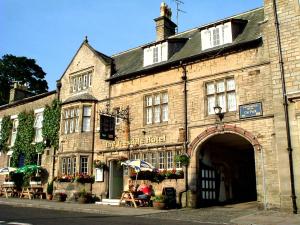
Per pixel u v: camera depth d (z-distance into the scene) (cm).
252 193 2186
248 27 1803
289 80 1481
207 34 1850
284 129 1448
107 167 2056
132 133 1988
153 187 1841
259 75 1584
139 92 2012
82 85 2325
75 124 2202
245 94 1611
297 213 1342
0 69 4978
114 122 1967
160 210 1528
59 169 2197
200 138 1714
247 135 1562
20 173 2570
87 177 2081
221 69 1716
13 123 2845
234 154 2133
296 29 1511
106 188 2020
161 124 1878
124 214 1348
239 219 1173
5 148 2819
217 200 1853
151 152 1884
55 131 2370
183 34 2223
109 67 2200
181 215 1332
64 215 1276
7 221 1036
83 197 1947
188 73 1834
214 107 1662
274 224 1066
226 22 1786
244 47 1655
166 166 1814
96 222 1057
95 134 2164
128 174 1973
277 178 1441
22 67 5222
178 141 1786
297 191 1376
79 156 2120
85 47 2373
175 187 1752
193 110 1769
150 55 2066
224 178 1969
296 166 1398
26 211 1405
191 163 1725
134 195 1758
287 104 1465
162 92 1927
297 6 1530
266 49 1584
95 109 2195
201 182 1748
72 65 2417
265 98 1543
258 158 1512
